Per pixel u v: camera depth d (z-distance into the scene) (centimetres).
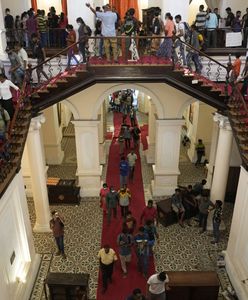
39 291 844
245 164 809
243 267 821
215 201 1046
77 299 760
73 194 1189
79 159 1220
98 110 1161
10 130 742
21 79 1013
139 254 853
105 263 796
